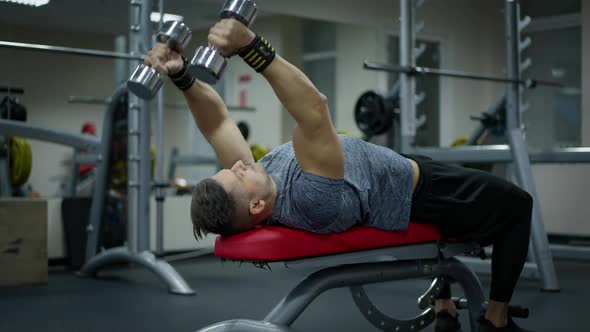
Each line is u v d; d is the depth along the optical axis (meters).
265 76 1.39
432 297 1.99
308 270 4.02
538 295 3.08
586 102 5.44
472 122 6.19
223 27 1.34
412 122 3.71
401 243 1.67
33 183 4.20
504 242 1.78
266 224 1.57
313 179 1.45
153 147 5.80
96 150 3.91
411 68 3.61
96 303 2.86
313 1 5.70
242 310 2.69
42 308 2.74
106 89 4.07
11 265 3.37
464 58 5.94
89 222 4.09
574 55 5.63
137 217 3.41
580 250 4.23
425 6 5.61
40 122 3.81
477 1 5.96
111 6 3.90
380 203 1.60
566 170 5.85
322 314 2.62
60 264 4.21
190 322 2.45
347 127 6.23
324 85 6.00
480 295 1.94
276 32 5.68
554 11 5.61
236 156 1.63
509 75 3.59
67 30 3.80
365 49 6.07
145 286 3.37
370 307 1.93
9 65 3.61
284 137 6.14
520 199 1.76
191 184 5.08
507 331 1.82
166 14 4.80
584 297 3.03
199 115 1.64
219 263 4.34
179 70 1.52
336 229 1.53
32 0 3.61
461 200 1.71
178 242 4.81
